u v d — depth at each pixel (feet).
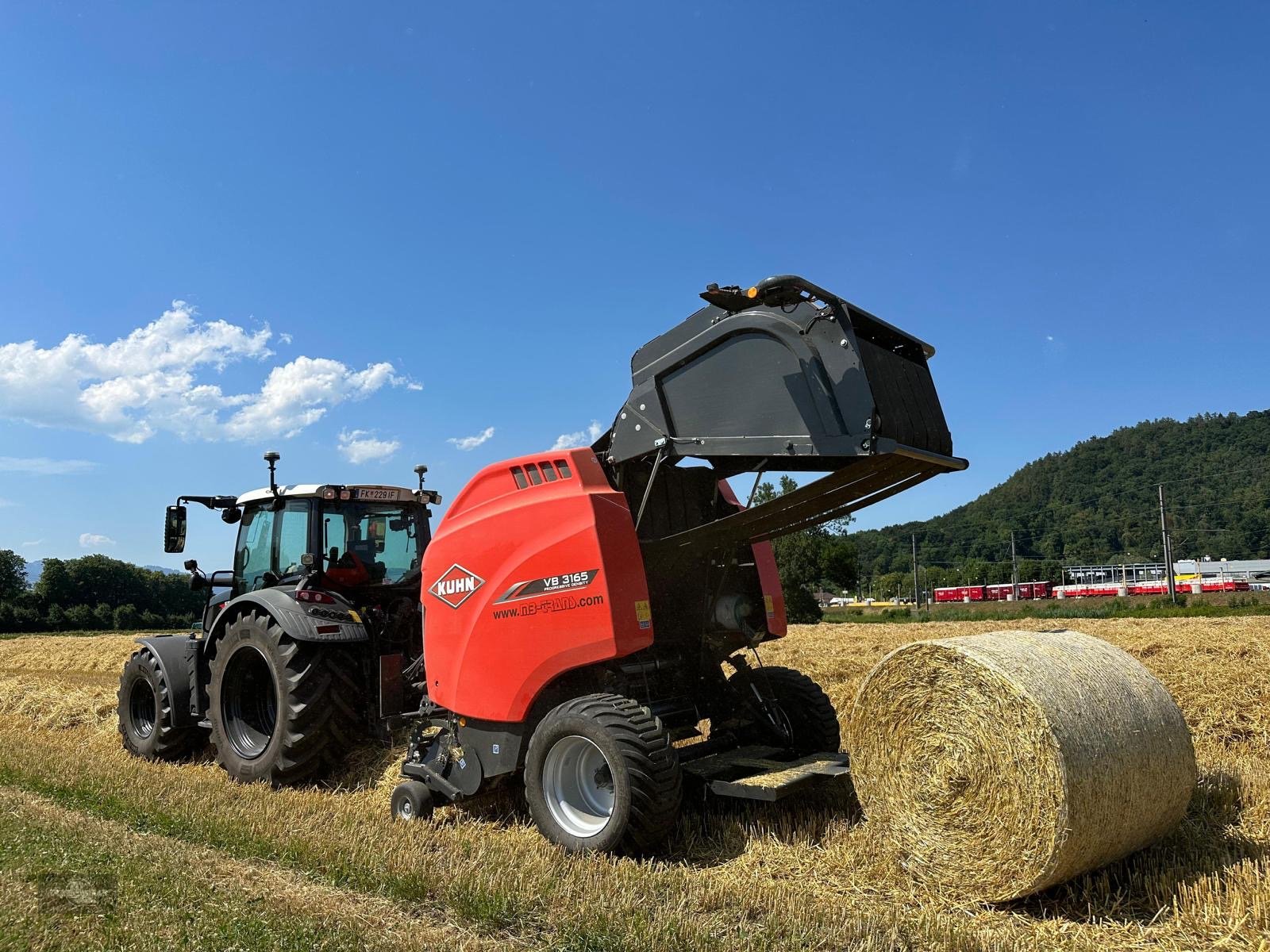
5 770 20.03
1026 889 11.46
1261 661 31.45
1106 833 11.66
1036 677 11.96
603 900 11.59
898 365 14.28
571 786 15.01
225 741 21.50
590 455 15.90
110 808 16.61
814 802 16.40
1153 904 11.52
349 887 12.37
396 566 24.18
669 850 14.39
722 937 10.50
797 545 126.52
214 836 14.53
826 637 62.90
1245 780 16.01
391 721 18.95
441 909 11.64
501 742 16.05
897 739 13.14
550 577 15.38
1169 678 27.78
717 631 18.30
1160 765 12.49
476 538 16.75
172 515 24.90
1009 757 11.68
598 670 16.03
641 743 13.93
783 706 18.39
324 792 19.70
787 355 13.96
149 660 24.64
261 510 24.41
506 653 15.88
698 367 15.12
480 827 16.16
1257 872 11.68
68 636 115.03
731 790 14.52
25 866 12.70
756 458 15.89
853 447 12.95
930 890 12.42
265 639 20.79
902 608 225.35
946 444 14.51
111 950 9.97
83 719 30.27
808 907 11.51
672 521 17.61
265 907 11.47
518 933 10.87
